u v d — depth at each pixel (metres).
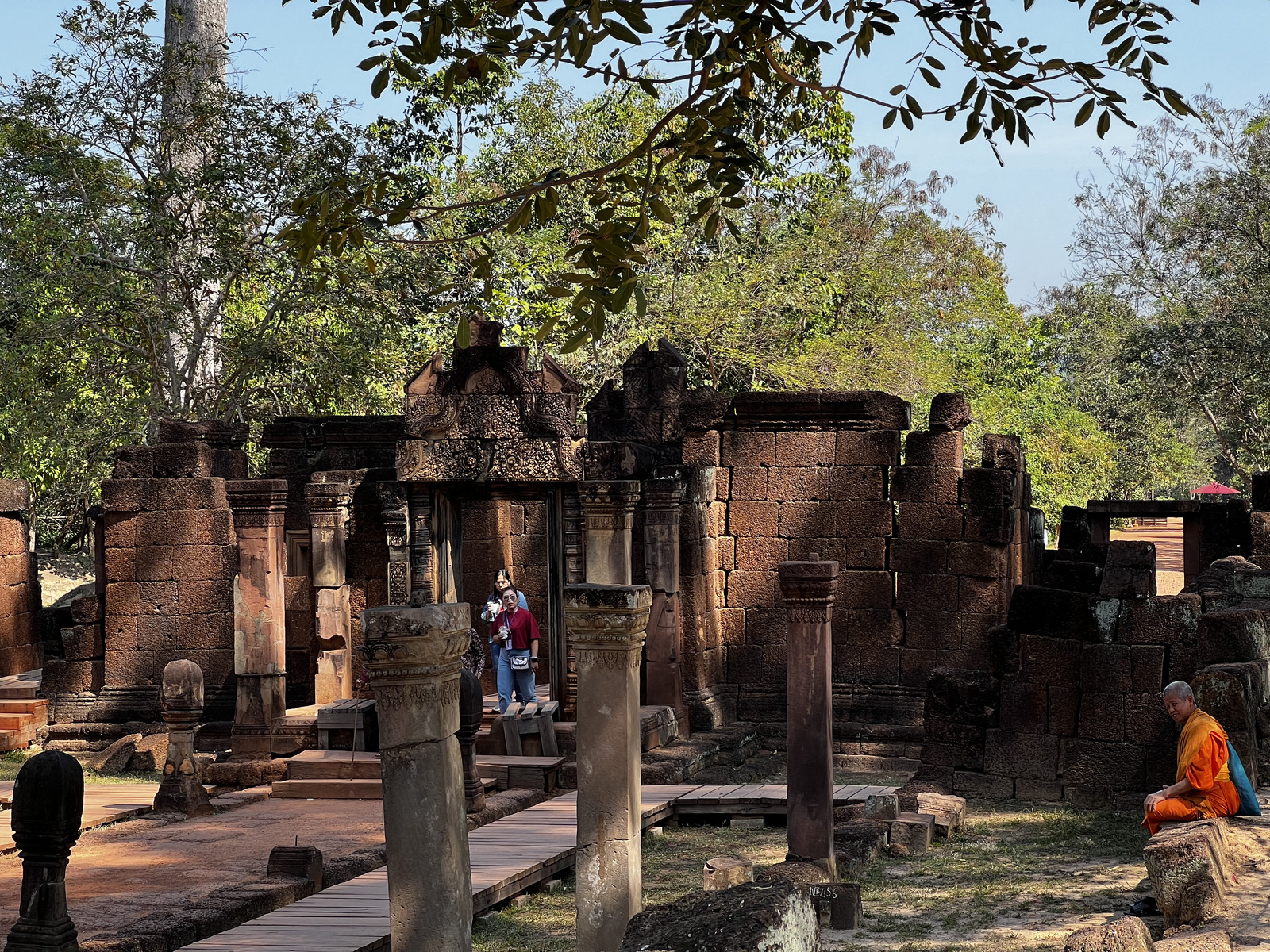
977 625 18.28
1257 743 11.12
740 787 14.25
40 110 24.89
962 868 10.73
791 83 8.24
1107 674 13.19
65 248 25.69
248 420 28.58
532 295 28.89
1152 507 24.38
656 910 4.52
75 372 27.59
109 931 9.18
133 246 26.94
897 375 34.47
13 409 26.39
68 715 19.97
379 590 18.36
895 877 10.52
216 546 19.97
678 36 8.16
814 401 18.98
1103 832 11.81
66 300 26.30
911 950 8.19
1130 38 8.26
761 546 19.31
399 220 8.20
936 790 13.59
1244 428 37.81
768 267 32.88
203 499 19.98
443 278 26.69
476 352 16.84
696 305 31.08
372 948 8.80
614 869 7.37
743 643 19.33
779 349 33.72
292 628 19.95
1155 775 12.89
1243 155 37.09
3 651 22.94
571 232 31.39
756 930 4.16
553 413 16.56
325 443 20.59
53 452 26.89
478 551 20.23
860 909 9.12
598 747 7.41
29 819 7.52
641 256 7.62
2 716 19.95
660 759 15.85
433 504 17.17
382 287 25.64
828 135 30.56
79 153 25.36
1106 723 13.17
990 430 38.50
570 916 10.32
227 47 26.92
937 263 39.00
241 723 16.80
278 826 13.59
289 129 25.17
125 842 12.69
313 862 10.71
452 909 5.68
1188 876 7.59
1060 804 13.27
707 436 19.33
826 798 9.62
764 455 19.33
